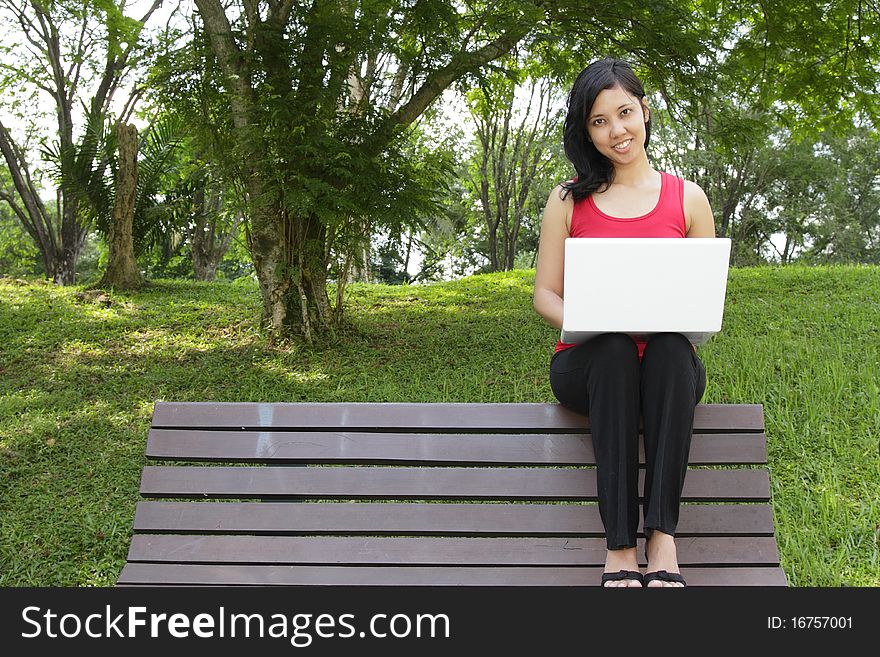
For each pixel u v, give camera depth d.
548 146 21.56
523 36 8.84
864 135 25.78
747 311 9.03
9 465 5.48
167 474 2.47
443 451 2.47
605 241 2.03
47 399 6.76
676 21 8.87
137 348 8.52
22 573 4.16
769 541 2.37
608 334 2.17
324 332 8.62
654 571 2.06
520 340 8.44
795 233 27.19
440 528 2.40
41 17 16.39
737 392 6.23
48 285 12.77
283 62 8.07
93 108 13.78
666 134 21.16
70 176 12.38
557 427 2.47
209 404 2.52
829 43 9.73
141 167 12.73
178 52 8.30
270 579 2.37
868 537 4.21
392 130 8.30
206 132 8.49
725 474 2.42
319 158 7.59
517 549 2.38
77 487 5.14
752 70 10.08
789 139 24.30
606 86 2.36
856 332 7.82
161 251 19.34
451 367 7.57
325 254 8.70
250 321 9.38
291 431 2.50
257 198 7.79
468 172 23.59
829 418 5.74
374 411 2.49
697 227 2.46
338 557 2.38
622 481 2.10
